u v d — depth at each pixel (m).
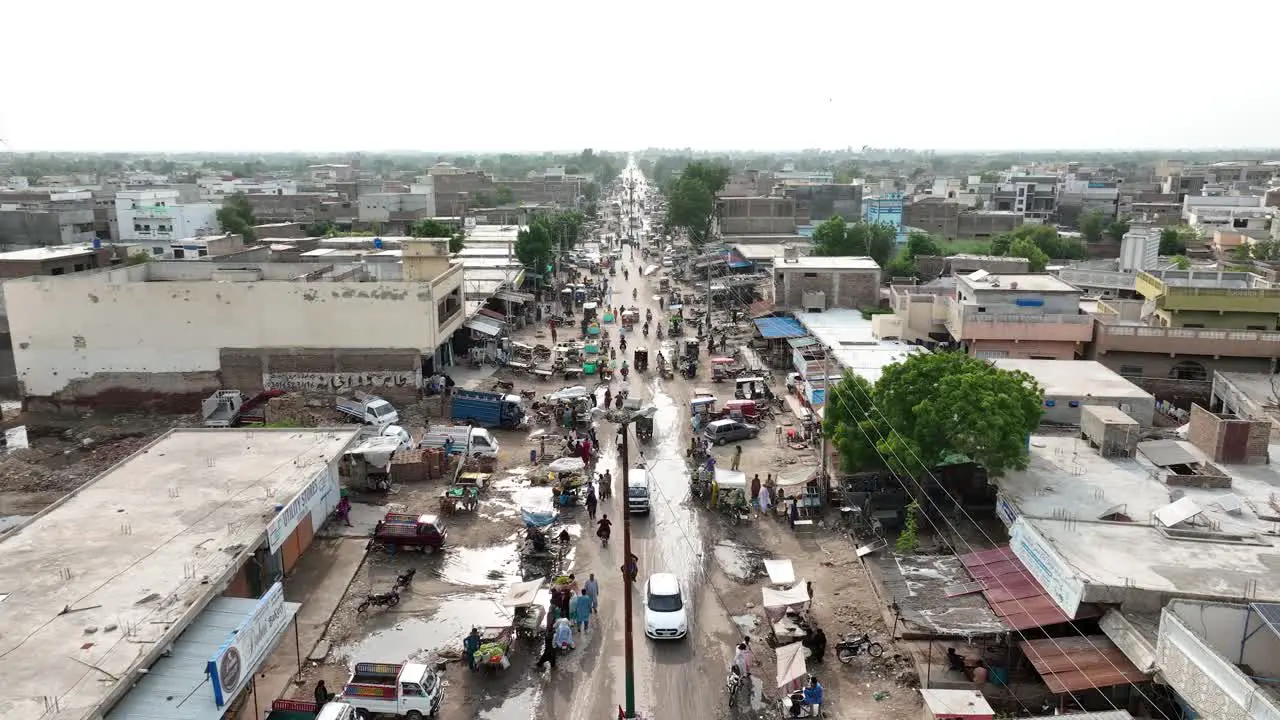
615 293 95.12
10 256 70.56
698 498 38.66
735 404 48.84
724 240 118.75
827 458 39.09
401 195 142.38
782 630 27.16
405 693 23.17
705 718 23.75
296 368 52.56
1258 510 28.89
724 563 32.75
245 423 48.16
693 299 89.62
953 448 32.28
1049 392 41.22
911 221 127.38
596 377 59.00
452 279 58.44
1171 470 32.94
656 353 66.50
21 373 52.75
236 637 20.92
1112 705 22.36
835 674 25.67
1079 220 130.62
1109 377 44.16
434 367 56.66
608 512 37.34
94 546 25.75
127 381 52.72
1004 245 102.44
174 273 60.22
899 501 34.62
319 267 61.28
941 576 27.42
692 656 26.77
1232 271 67.19
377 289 51.53
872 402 34.91
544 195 191.12
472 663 25.66
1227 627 21.34
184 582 23.56
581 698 24.59
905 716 23.55
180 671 20.67
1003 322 53.47
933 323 58.81
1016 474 32.62
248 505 29.22
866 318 66.44
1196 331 51.59
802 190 143.50
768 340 66.31
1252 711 17.61
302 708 22.61
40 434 49.06
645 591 29.20
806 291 69.88
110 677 19.25
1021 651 24.66
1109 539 26.44
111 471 32.31
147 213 117.19
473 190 186.25
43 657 19.89
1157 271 67.81
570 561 32.84
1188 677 19.59
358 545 33.72
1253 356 51.00
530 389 55.97
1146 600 22.75
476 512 37.19
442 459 41.16
